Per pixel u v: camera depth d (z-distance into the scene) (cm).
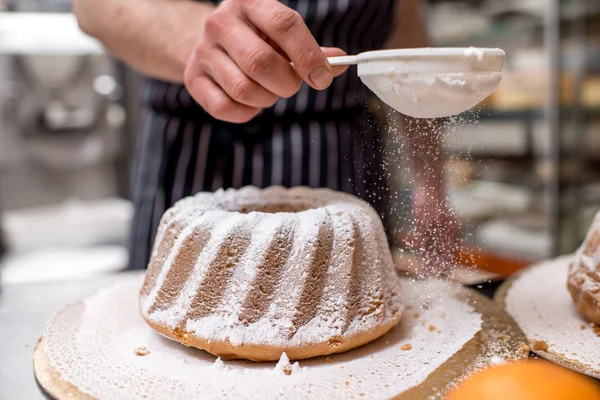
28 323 66
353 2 85
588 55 131
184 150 91
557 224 136
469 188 144
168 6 70
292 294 55
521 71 139
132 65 83
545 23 131
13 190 174
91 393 49
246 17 54
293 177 88
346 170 83
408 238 70
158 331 59
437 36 158
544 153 136
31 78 168
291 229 57
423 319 64
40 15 155
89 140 179
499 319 63
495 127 146
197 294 57
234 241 57
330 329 55
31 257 163
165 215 64
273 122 88
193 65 58
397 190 69
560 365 54
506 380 44
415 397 48
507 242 143
